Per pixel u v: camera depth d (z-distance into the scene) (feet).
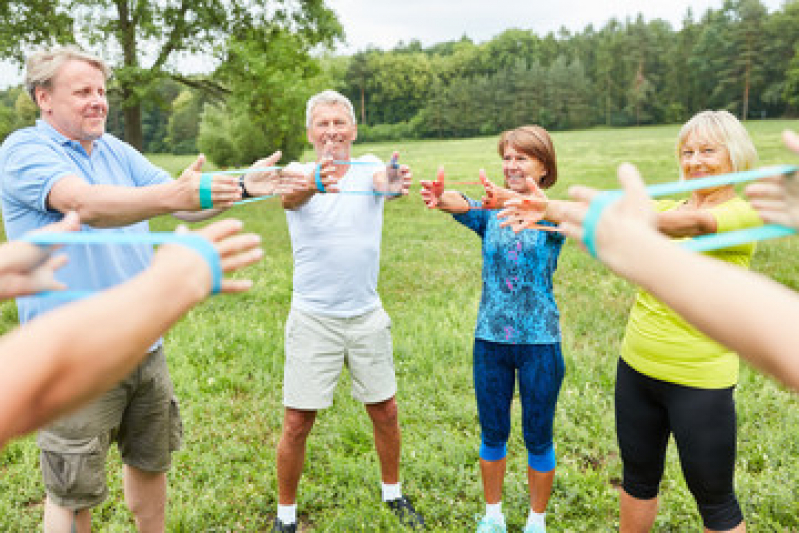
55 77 6.70
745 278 1.82
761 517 9.01
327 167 7.55
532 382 8.44
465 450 11.07
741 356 1.80
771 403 12.61
